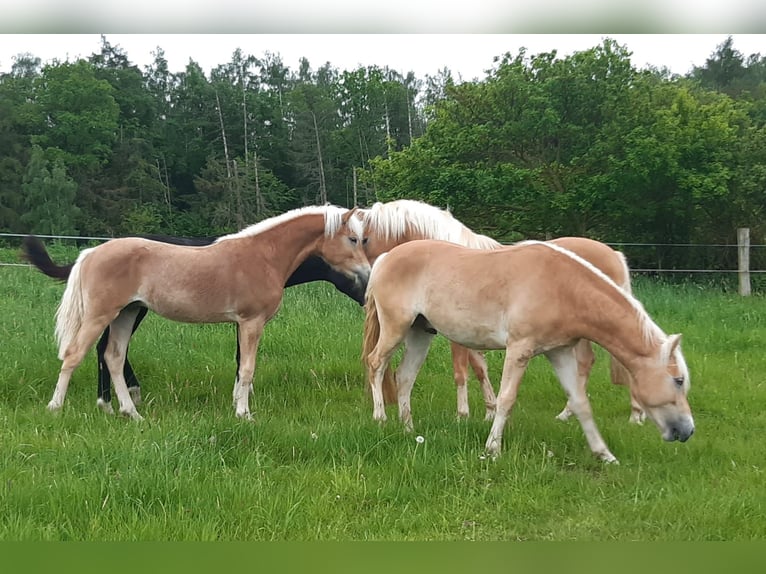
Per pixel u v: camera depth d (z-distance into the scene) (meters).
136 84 52.16
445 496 4.27
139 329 8.73
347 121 49.41
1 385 6.34
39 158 40.56
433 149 17.02
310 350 8.15
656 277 15.95
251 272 5.89
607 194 15.47
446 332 5.29
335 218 6.35
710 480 4.54
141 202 45.25
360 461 4.56
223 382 7.02
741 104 19.06
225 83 52.16
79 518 3.76
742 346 8.67
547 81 16.05
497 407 4.95
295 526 3.83
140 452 4.48
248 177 44.25
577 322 4.77
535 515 4.10
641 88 16.59
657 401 4.60
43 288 11.70
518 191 15.69
